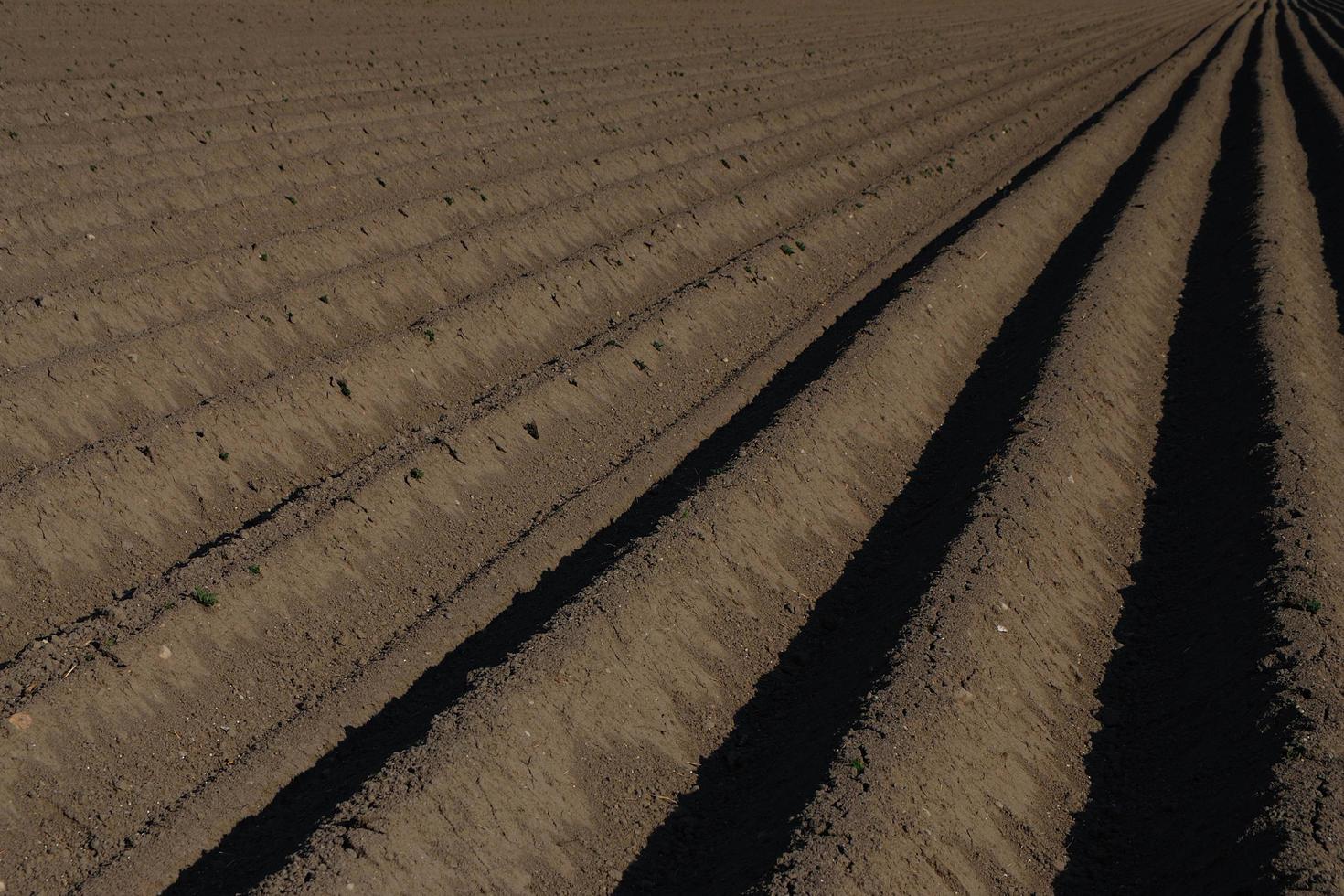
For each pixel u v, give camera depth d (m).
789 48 50.28
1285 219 24.94
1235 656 11.10
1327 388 17.38
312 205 24.00
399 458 14.38
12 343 16.34
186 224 21.77
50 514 12.74
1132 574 13.54
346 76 35.69
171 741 10.50
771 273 22.08
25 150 24.27
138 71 33.31
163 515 13.61
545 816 9.62
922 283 20.48
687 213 24.38
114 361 15.75
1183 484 15.43
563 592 12.62
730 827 9.78
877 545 14.19
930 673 10.66
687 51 47.22
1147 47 58.59
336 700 11.13
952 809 9.48
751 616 12.45
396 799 9.18
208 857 9.50
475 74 38.25
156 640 11.05
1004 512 13.24
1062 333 18.27
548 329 19.53
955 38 58.53
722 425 16.89
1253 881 8.39
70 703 10.26
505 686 10.44
